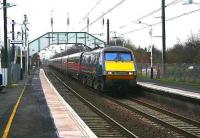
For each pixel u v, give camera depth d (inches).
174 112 917.8
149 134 621.6
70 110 810.8
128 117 812.6
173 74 1921.8
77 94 1274.6
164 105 1051.3
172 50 3065.9
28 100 1020.5
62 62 3075.8
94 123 729.6
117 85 1246.3
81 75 1759.4
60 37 3272.6
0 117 705.6
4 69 1525.6
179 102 968.3
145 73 2341.3
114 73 1232.8
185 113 898.1
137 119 784.9
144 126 700.0
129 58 1264.8
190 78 1744.6
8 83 1587.1
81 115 838.5
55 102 970.7
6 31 1622.8
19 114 746.2
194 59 2810.0
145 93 1227.2
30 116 718.5
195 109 879.1
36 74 3085.6
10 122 645.3
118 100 1171.3
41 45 3299.7
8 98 1075.9
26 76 2642.7
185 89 1240.8
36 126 606.5
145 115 820.6
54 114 746.8
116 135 609.3
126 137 591.5
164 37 2005.4
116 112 893.2
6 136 522.0
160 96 1099.3
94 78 1403.8
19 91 1331.2
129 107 956.6
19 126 606.5
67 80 2187.5
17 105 899.4
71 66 2282.2
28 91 1332.4
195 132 652.7
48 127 597.3
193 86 1407.5
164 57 2005.4
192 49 2844.5
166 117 825.5
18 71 2183.8
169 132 642.8
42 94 1209.4
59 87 1658.5
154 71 2277.3
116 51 1266.0
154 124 725.9
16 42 1854.1
